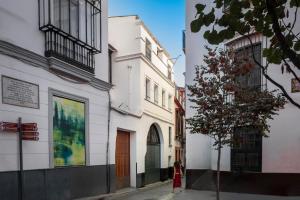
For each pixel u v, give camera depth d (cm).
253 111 866
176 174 1584
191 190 1339
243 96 870
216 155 1294
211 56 1009
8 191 882
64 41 1136
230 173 1227
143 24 2045
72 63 1159
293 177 1087
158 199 1288
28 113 971
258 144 1159
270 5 248
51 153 1059
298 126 1080
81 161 1235
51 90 1075
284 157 1101
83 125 1257
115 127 1517
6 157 883
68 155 1158
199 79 950
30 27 1005
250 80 1141
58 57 1086
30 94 982
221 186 1248
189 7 1421
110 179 1419
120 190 1639
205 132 895
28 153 962
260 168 1153
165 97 2627
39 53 1035
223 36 350
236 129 915
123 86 1989
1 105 880
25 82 965
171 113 2816
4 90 891
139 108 1959
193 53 1405
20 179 917
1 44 877
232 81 908
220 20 343
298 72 1035
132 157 1859
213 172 1305
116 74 2005
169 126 2731
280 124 1108
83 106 1262
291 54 245
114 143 1491
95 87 1340
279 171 1109
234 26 343
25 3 990
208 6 1234
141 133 1959
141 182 1909
